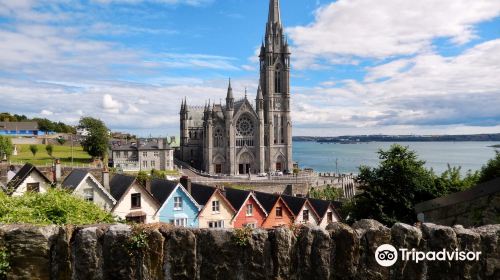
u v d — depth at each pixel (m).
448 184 40.16
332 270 11.34
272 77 174.12
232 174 160.75
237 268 11.20
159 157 149.62
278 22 178.12
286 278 11.22
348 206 56.00
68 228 11.02
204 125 167.12
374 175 41.59
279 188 120.50
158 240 11.02
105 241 10.93
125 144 155.62
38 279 10.76
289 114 175.25
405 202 38.56
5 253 10.74
